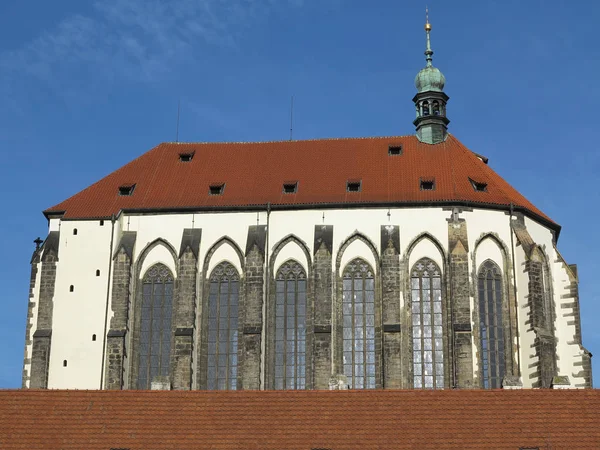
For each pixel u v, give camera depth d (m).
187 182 115.50
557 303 110.12
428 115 120.38
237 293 108.38
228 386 106.06
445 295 106.25
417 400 72.38
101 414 72.31
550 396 71.94
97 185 115.94
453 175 112.88
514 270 107.62
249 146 121.44
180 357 104.56
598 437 67.88
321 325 104.56
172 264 109.50
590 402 71.06
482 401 71.94
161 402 73.44
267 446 68.81
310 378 105.06
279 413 71.94
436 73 122.69
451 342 103.88
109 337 105.19
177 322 106.19
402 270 107.06
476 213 109.00
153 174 117.31
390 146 118.56
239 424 71.00
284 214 109.75
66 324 106.62
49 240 109.62
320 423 70.75
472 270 107.19
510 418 70.19
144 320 108.25
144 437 70.06
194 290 107.25
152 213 111.12
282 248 109.00
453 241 106.69
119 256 108.19
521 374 104.69
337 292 107.38
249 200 111.44
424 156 117.12
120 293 107.19
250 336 104.69
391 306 104.69
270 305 107.56
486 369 104.69
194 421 71.44
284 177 115.06
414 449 67.88
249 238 108.38
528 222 110.88
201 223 110.38
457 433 69.12
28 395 73.88
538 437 68.25
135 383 106.56
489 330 105.81
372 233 108.38
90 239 109.62
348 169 115.62
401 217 108.56
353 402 72.62
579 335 108.62
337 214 109.19
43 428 70.88
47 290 107.75
